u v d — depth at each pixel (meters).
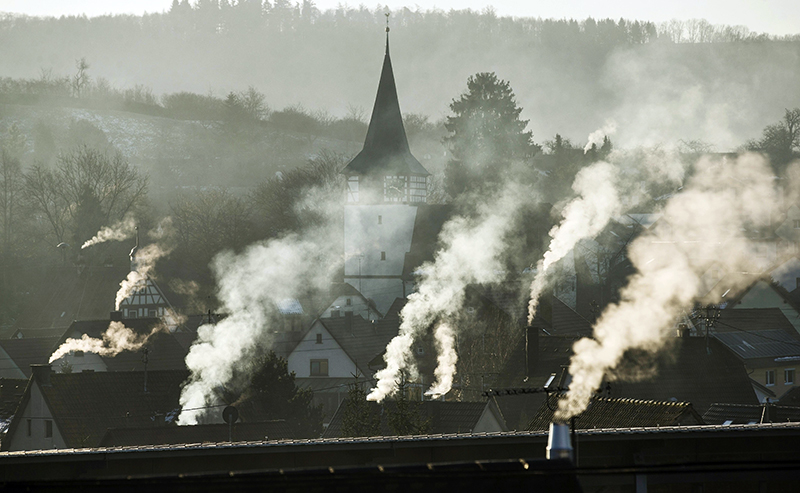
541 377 78.19
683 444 29.34
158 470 28.12
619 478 28.97
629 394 72.31
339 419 69.88
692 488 28.89
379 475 16.52
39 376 74.62
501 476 16.03
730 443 29.44
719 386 74.00
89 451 28.08
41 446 73.81
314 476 16.97
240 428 65.44
